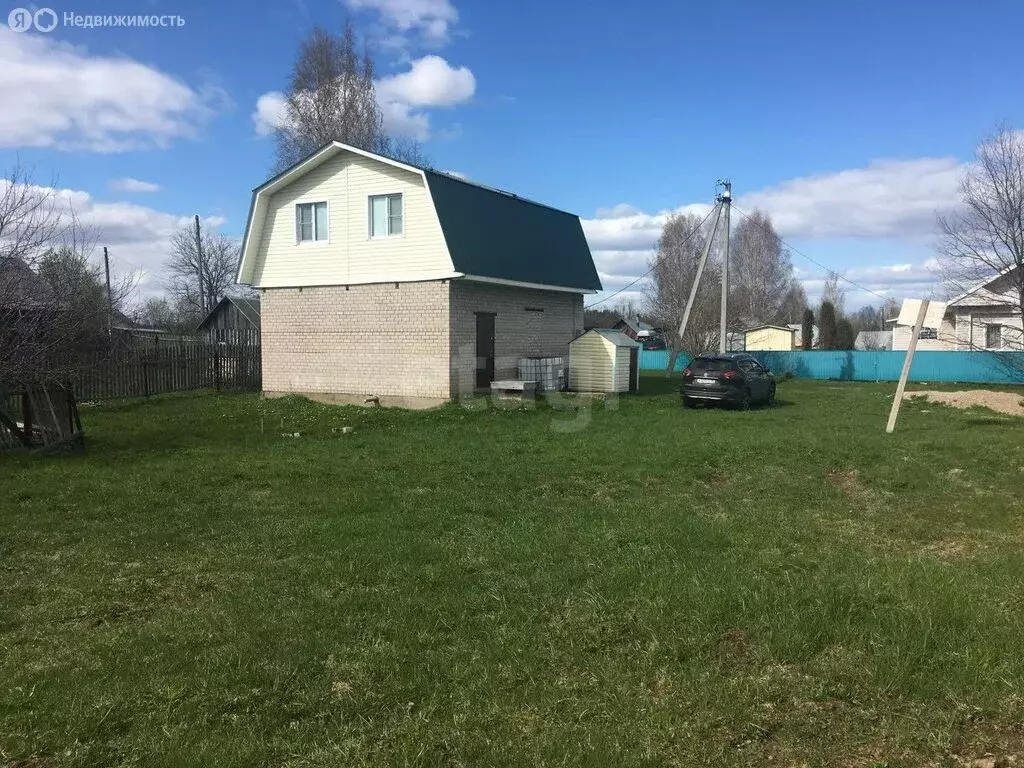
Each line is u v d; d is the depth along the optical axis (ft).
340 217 66.59
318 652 14.07
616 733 11.14
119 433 46.32
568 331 82.07
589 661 13.67
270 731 11.40
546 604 16.49
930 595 16.12
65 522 24.22
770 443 40.29
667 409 62.80
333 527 23.32
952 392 76.79
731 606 15.70
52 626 15.76
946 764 10.43
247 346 81.46
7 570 19.47
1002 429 47.65
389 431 47.37
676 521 23.80
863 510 26.14
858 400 74.69
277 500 27.37
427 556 20.12
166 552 20.95
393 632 14.99
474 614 16.03
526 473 32.40
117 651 14.26
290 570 19.20
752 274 198.70
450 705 12.09
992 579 17.74
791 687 12.55
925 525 24.06
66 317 38.45
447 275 61.41
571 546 21.01
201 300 161.07
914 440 41.88
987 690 12.16
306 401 65.92
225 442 42.70
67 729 11.36
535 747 10.78
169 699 12.30
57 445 38.86
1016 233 78.69
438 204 61.87
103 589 17.97
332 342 67.82
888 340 207.10
